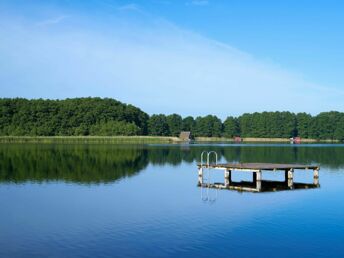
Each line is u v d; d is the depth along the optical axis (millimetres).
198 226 24422
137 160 71125
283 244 21125
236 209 29109
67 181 42906
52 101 178250
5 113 167500
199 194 35438
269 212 28219
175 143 161625
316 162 69625
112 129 169125
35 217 26766
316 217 26812
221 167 40500
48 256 19219
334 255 19625
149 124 198625
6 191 36438
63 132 168625
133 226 24391
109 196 34312
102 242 21281
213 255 19391
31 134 163125
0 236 22422
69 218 26469
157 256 19219
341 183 43188
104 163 63625
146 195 34844
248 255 19453
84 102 183750
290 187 39500
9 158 70750
